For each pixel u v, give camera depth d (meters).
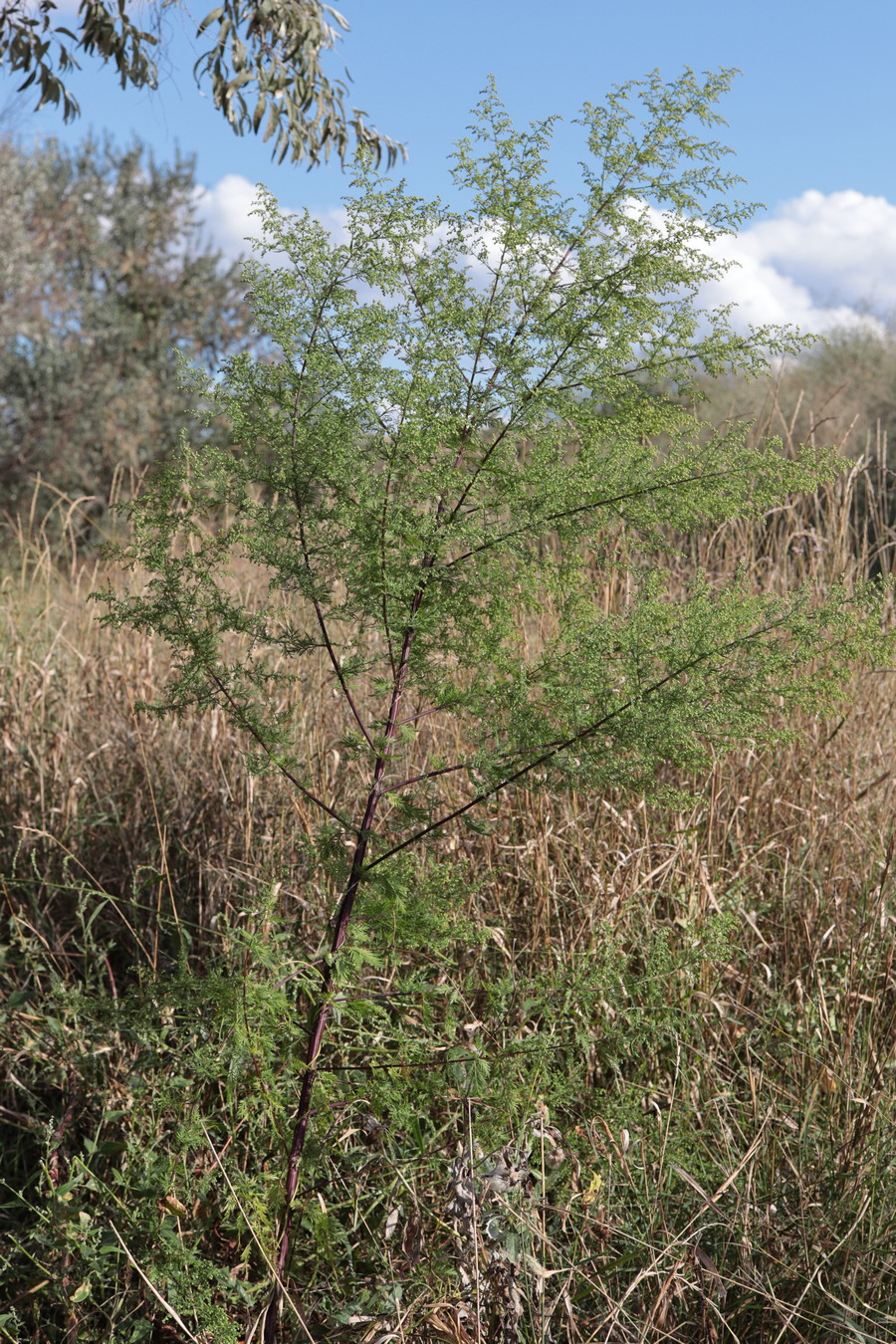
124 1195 1.72
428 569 1.50
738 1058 2.18
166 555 1.55
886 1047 2.21
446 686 1.59
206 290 18.61
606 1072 2.06
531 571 1.55
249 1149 1.75
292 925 2.29
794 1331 1.55
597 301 1.45
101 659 3.47
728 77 1.39
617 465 1.46
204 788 2.88
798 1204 1.85
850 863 2.71
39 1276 1.72
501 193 1.45
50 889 2.66
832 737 2.66
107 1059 2.06
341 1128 1.72
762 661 1.44
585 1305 1.70
